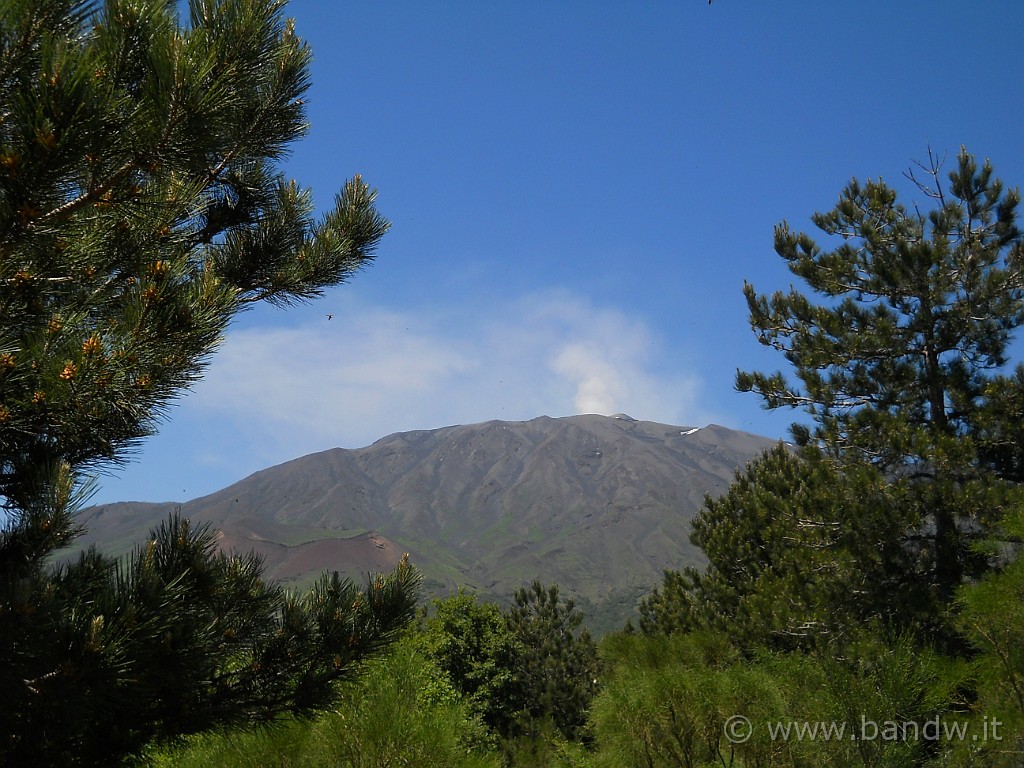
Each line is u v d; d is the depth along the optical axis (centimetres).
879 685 473
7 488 502
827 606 1449
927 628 1287
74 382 452
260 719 529
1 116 429
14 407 457
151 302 476
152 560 447
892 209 1727
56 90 423
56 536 447
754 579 2117
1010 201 1608
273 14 585
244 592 516
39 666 394
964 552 1390
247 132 716
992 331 1590
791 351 1745
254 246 770
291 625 538
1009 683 516
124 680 418
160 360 479
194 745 558
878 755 458
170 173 536
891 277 1628
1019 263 1552
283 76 714
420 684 617
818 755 485
